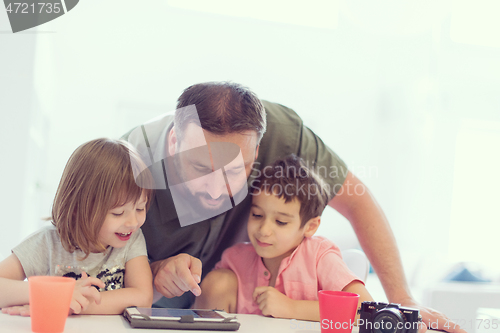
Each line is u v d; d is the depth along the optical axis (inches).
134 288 29.9
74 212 29.9
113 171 29.6
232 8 43.8
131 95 41.0
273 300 30.4
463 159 59.0
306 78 47.2
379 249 40.1
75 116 40.1
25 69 39.0
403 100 53.8
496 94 58.0
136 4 41.3
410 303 34.9
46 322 20.5
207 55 43.0
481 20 51.6
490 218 60.6
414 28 50.3
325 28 47.0
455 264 59.2
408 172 56.5
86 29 40.3
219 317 25.4
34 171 39.4
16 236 38.5
